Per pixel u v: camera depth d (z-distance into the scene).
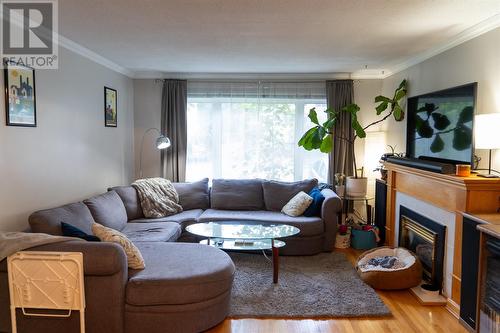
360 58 4.21
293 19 2.83
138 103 5.41
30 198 3.05
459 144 2.90
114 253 2.23
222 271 2.56
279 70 5.02
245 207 4.77
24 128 2.96
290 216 4.34
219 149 5.42
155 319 2.35
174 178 5.30
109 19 2.86
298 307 2.84
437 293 2.96
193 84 5.31
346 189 4.86
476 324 2.45
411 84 4.30
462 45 3.24
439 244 3.00
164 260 2.70
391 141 4.86
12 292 2.16
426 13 2.66
